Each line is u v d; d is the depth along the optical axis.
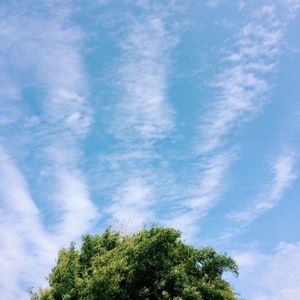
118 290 21.55
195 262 25.95
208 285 24.34
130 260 22.86
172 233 23.67
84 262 23.55
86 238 24.62
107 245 24.72
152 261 22.94
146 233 24.06
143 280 23.27
